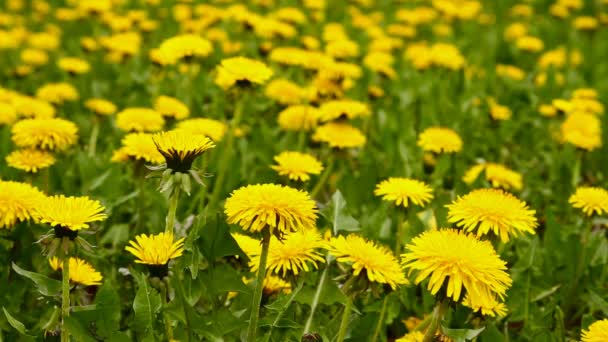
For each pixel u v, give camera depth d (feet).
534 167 5.09
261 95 5.41
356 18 8.03
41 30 8.32
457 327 3.49
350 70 4.69
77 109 5.49
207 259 3.17
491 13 10.37
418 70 6.40
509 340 3.50
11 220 3.31
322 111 4.13
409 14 8.30
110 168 3.94
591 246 3.81
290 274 3.28
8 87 6.08
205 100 5.55
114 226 3.75
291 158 3.84
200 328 3.10
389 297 3.49
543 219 4.04
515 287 3.59
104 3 7.13
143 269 3.50
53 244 3.05
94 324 3.16
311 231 3.25
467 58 7.57
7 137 4.14
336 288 3.27
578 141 4.40
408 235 3.64
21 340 3.17
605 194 3.68
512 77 6.59
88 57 6.79
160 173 3.09
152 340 3.11
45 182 3.81
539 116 5.87
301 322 3.44
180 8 7.82
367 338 3.32
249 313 3.24
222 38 6.66
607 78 7.23
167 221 3.11
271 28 5.62
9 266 3.52
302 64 4.99
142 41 7.14
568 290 3.76
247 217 3.00
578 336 3.59
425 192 3.54
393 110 5.74
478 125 5.41
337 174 4.24
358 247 3.10
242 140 4.36
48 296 3.25
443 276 2.97
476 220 3.22
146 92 5.86
